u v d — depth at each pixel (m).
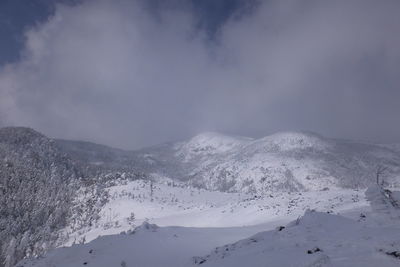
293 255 14.47
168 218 118.75
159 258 24.45
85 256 27.62
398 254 12.01
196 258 19.95
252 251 17.45
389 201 21.31
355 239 14.96
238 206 77.12
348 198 56.31
